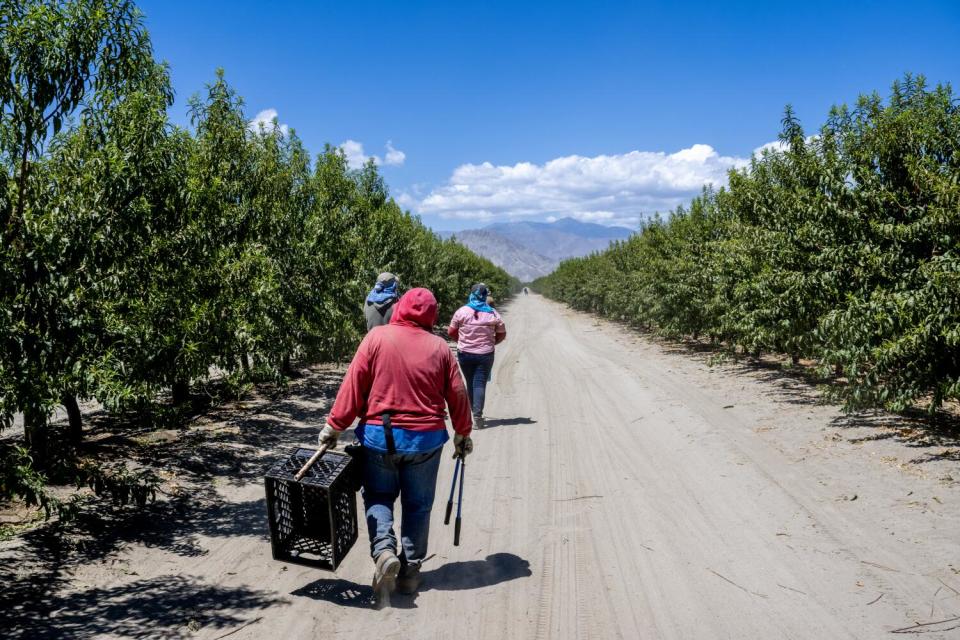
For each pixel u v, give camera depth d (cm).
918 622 334
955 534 433
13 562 411
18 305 434
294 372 1288
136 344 543
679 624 345
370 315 600
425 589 392
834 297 802
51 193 472
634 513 517
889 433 705
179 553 442
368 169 1742
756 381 1138
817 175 832
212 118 899
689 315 1716
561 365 1505
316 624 347
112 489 477
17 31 412
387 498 379
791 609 355
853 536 445
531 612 362
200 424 825
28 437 468
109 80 486
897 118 729
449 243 3609
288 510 387
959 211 617
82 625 339
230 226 860
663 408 931
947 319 612
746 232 1193
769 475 591
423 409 370
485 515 523
